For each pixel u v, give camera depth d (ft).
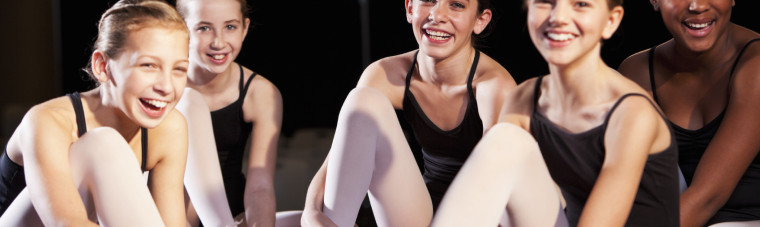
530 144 4.72
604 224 4.55
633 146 4.58
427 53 6.44
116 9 5.21
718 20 5.93
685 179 6.43
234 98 7.32
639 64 6.64
